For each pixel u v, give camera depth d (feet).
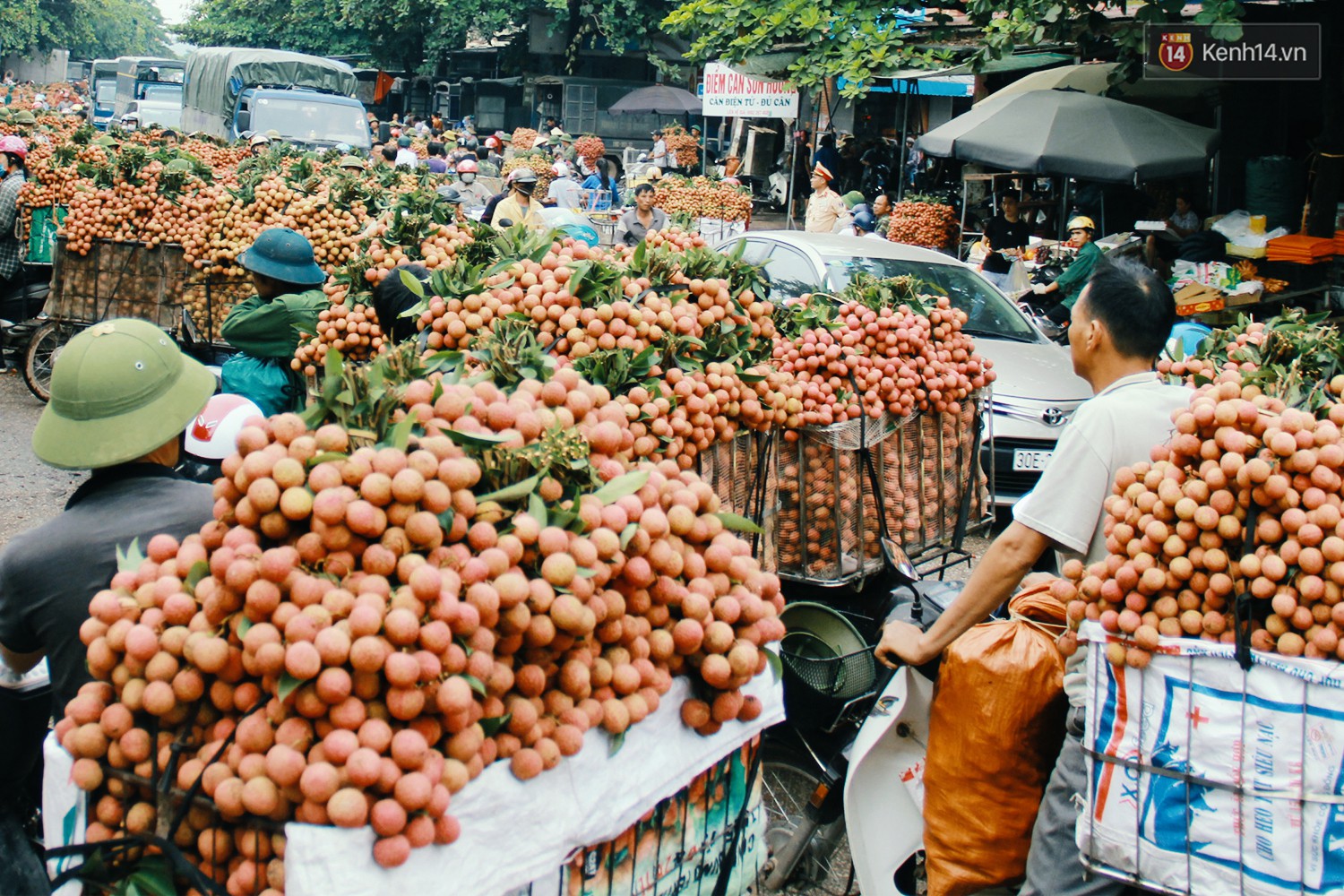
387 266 17.75
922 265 28.27
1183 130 37.29
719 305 12.69
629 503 7.71
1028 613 10.38
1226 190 42.01
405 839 6.03
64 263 28.07
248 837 6.26
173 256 27.09
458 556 6.70
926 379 14.46
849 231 46.14
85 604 8.41
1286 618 7.57
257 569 6.27
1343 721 7.36
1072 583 9.29
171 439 8.93
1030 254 41.22
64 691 8.55
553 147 82.89
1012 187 52.70
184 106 86.79
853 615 13.35
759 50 40.42
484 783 6.51
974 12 37.42
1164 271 37.14
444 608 6.32
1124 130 36.37
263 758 6.18
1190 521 7.84
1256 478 7.56
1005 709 9.77
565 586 7.02
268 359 17.33
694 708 7.93
